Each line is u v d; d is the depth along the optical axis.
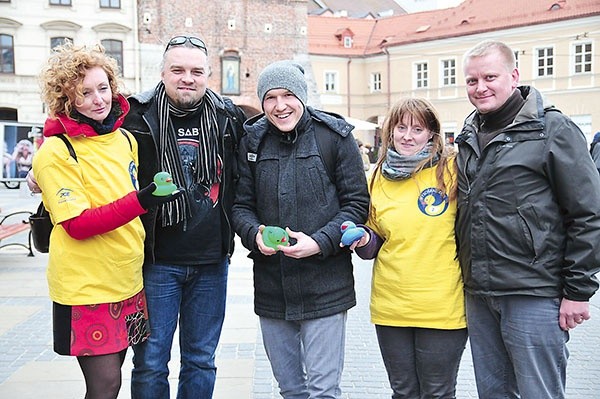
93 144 2.93
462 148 3.21
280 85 3.14
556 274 2.99
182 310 3.52
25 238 12.12
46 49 30.69
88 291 2.93
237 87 34.09
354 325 6.30
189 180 3.30
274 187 3.26
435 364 3.27
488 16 39.06
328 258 3.25
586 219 2.87
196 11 32.84
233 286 7.92
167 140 3.24
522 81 37.19
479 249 3.09
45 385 4.66
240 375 4.91
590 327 6.14
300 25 35.06
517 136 3.00
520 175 2.97
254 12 34.16
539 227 2.96
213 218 3.38
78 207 2.82
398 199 3.29
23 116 30.69
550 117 2.97
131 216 2.81
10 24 30.16
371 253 3.32
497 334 3.22
